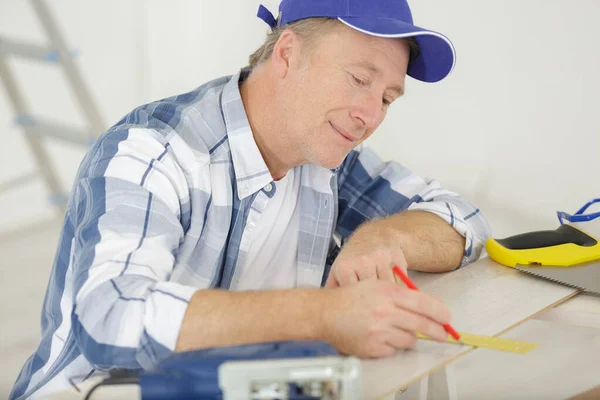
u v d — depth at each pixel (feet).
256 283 4.91
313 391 2.28
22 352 7.59
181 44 9.51
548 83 6.31
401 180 5.29
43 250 9.82
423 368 3.09
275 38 4.48
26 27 10.28
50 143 10.46
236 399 2.20
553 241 4.69
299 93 4.24
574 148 6.27
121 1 9.83
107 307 3.09
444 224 4.77
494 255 4.63
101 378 2.99
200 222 4.28
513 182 6.74
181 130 4.34
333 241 5.38
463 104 6.93
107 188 3.65
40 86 10.38
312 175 4.88
